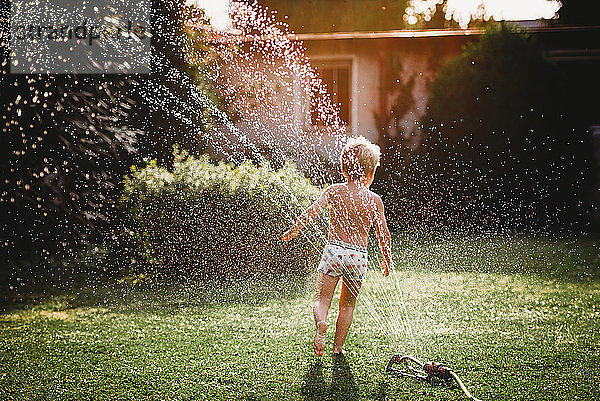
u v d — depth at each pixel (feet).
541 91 38.78
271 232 24.14
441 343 15.01
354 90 45.21
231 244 24.04
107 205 25.31
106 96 25.53
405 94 44.57
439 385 12.09
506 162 39.17
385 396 11.48
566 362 13.60
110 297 20.92
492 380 12.42
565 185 38.60
